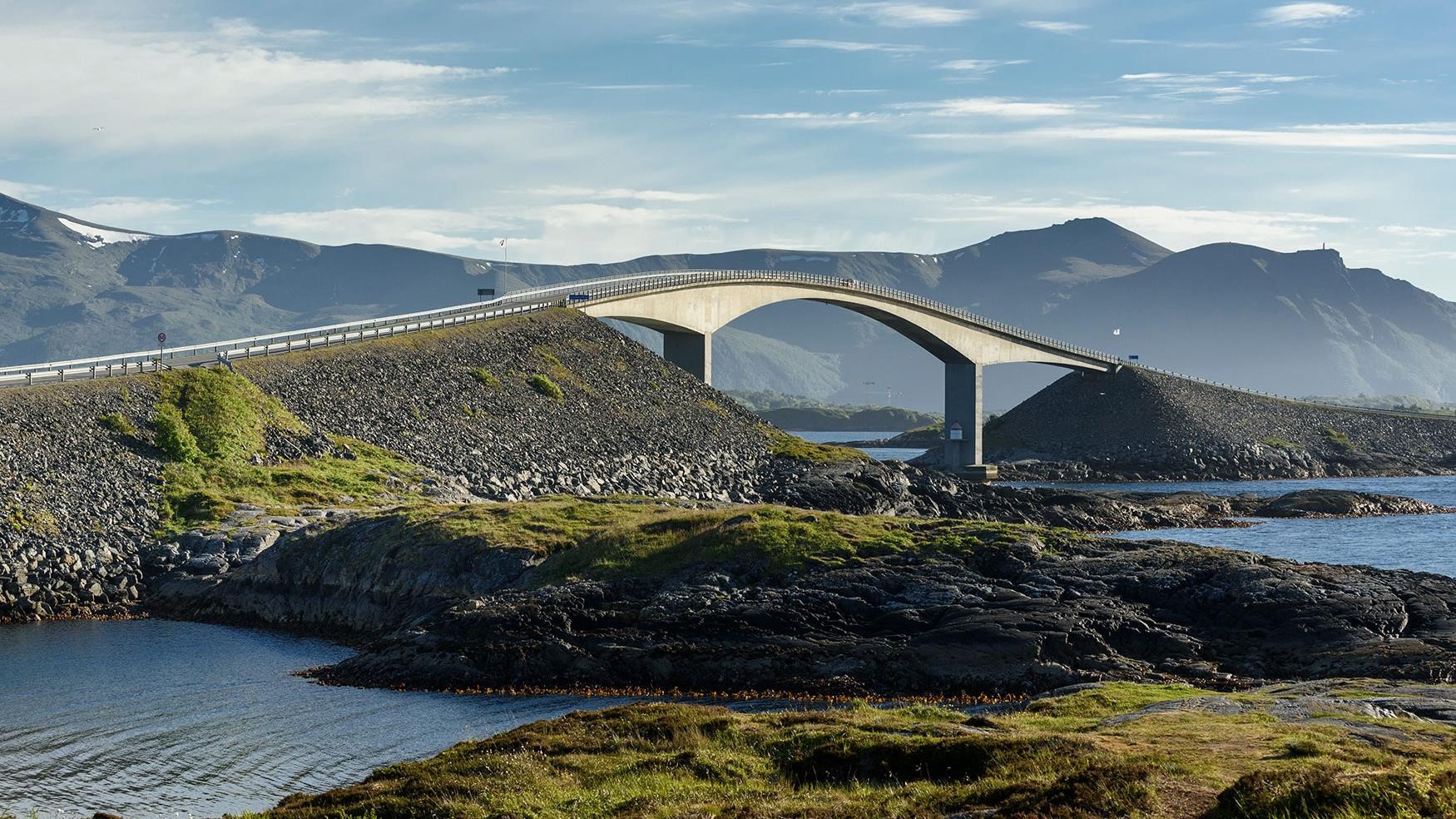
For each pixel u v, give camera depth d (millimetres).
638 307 157625
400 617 66938
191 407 98375
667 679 54219
